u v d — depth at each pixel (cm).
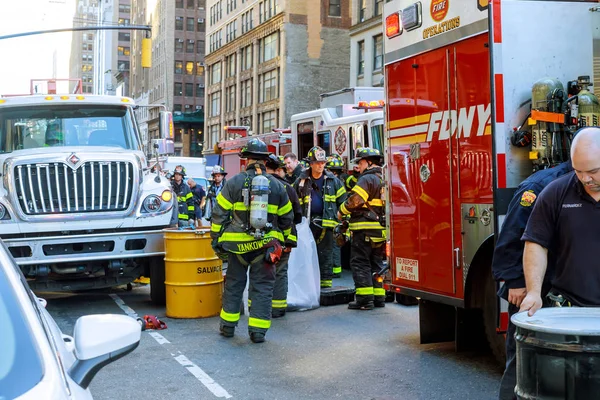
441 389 589
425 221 688
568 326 314
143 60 2500
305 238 954
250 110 6203
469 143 621
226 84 6812
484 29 598
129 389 602
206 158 3303
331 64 5644
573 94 580
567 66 595
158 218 966
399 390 589
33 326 256
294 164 1178
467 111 623
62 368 248
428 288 688
